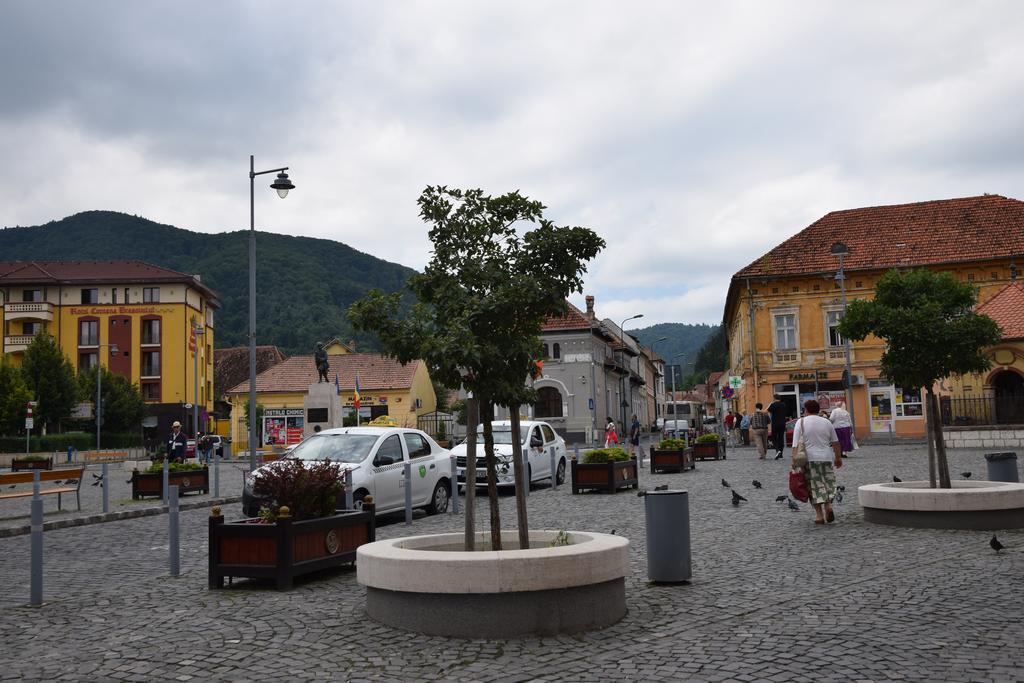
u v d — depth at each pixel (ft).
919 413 159.12
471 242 28.68
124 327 253.85
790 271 167.02
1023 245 157.58
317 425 126.82
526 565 22.94
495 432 74.64
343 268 634.02
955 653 20.13
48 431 205.98
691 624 23.84
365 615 25.91
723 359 577.02
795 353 166.40
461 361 26.25
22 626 25.98
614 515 52.08
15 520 57.36
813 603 25.90
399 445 54.54
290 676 19.89
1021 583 27.81
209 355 281.54
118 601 29.50
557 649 21.56
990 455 50.52
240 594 29.96
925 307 44.32
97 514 59.98
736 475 80.18
